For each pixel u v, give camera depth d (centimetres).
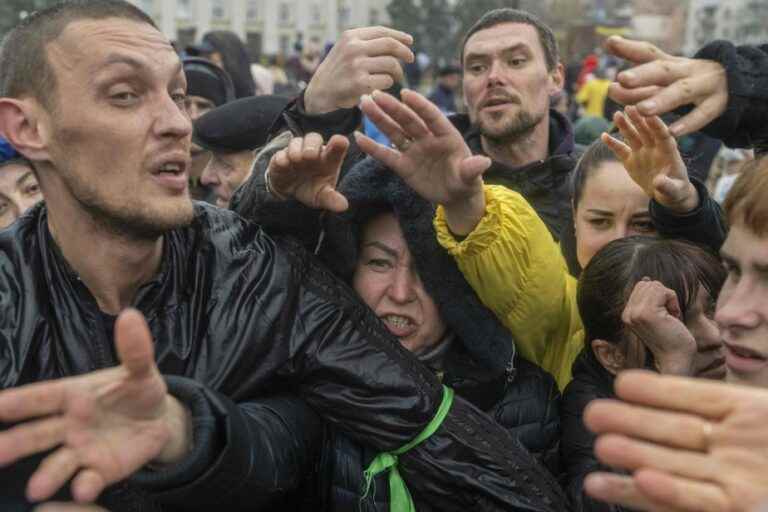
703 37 3108
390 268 158
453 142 134
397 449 139
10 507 120
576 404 155
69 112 124
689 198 158
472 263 144
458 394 155
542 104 286
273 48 4497
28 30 129
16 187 221
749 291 121
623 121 152
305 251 149
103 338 131
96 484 90
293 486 134
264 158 155
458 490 139
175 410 106
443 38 3055
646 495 84
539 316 151
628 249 158
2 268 131
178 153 129
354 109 148
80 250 130
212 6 4331
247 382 136
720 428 84
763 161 123
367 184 152
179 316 136
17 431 90
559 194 277
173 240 140
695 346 140
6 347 125
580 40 2028
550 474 146
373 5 4741
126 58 124
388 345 145
